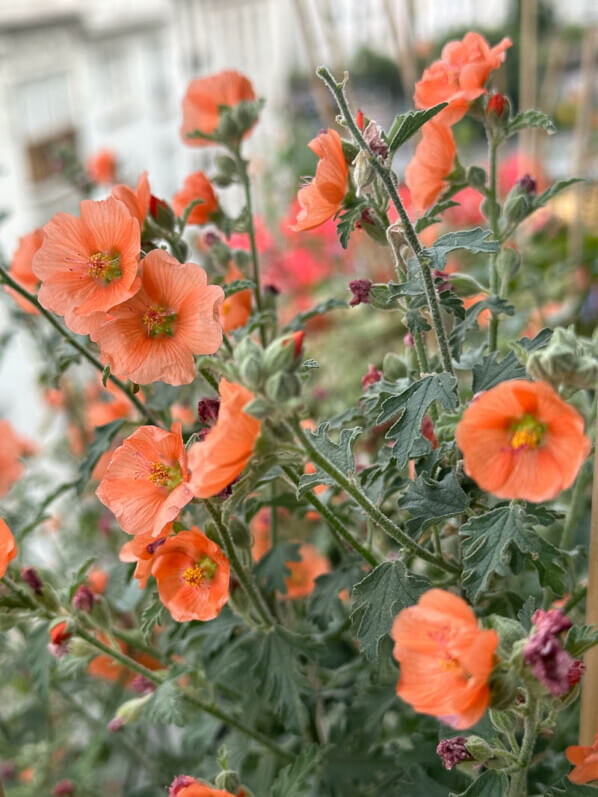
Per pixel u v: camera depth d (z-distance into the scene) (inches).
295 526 20.2
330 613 16.3
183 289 13.4
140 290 13.6
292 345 11.6
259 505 16.7
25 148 62.0
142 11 75.7
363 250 34.2
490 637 10.5
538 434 11.4
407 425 13.3
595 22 30.1
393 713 19.5
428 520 13.5
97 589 21.4
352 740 17.7
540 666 11.0
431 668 11.4
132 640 18.8
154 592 15.5
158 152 84.5
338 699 18.1
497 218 16.8
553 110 37.2
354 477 13.3
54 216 13.8
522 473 11.4
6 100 59.3
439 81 16.0
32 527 18.6
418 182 16.8
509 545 13.2
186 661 20.1
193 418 21.4
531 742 12.3
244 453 11.8
